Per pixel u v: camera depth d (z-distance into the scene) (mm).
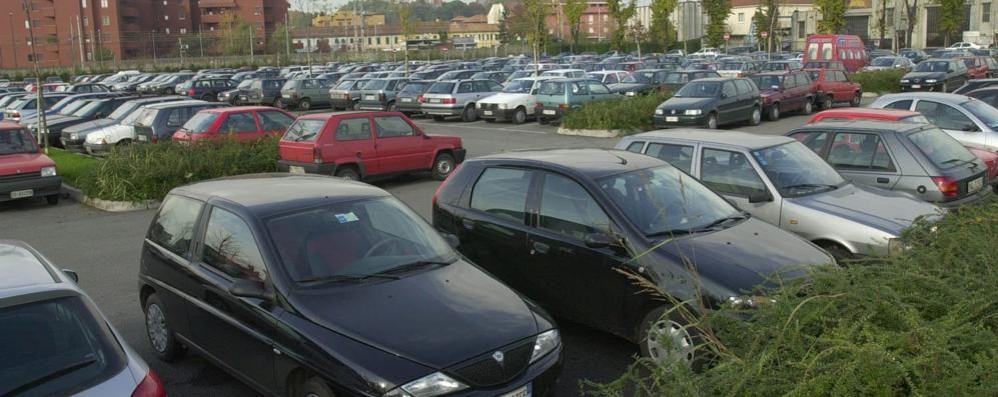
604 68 45156
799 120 26297
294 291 5051
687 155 8531
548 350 4945
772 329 3752
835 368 3377
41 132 21812
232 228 5648
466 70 40562
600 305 6199
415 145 15609
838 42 41125
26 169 13922
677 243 5395
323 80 37344
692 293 5504
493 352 4637
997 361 3234
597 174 6562
